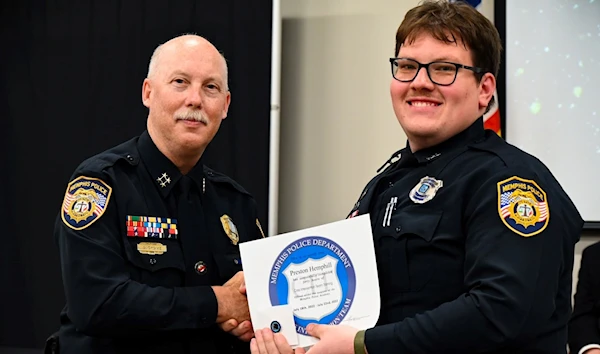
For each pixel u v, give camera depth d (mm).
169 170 2014
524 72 3092
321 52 3326
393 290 1688
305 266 1741
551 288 1519
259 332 1715
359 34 3311
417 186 1740
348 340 1590
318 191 3273
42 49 3240
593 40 3076
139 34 3197
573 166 3045
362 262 1706
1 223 3164
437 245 1636
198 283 1973
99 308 1751
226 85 2100
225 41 3141
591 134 3047
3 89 3234
